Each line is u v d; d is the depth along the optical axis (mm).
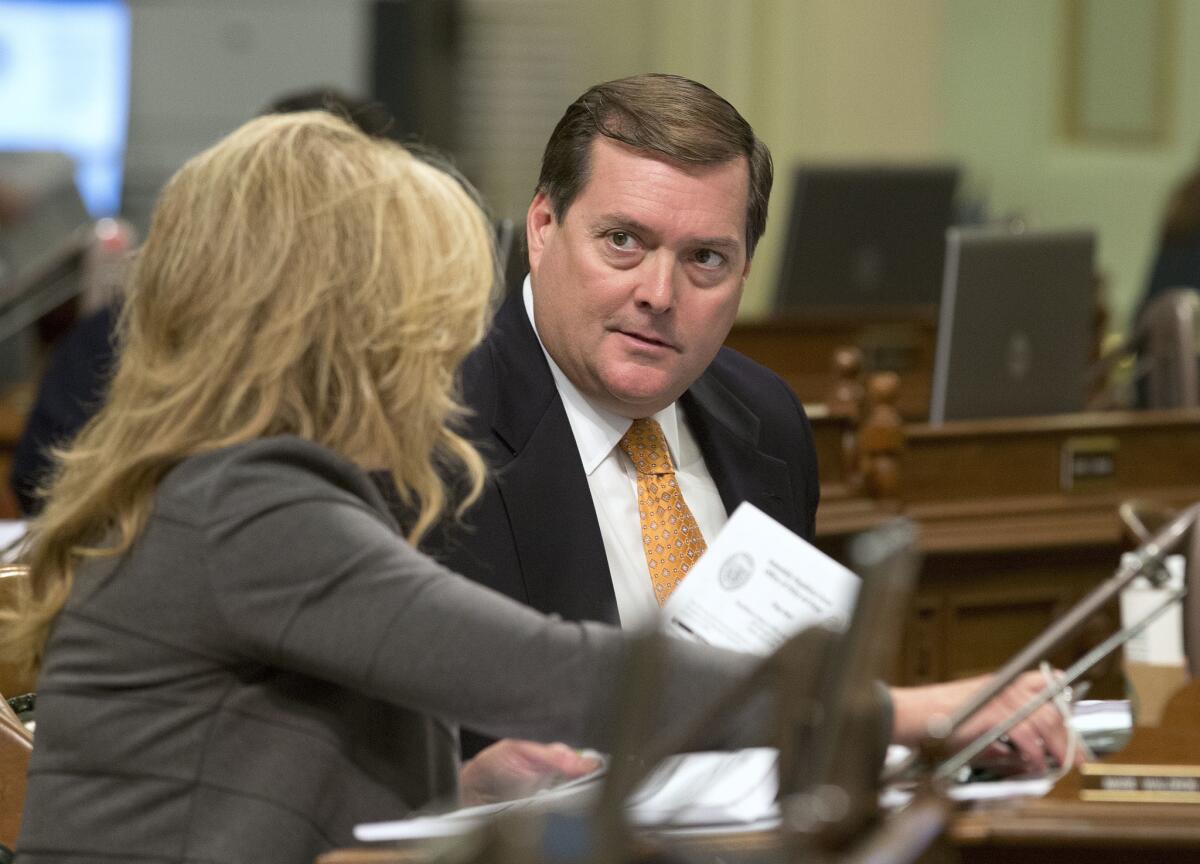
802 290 20047
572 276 7977
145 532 5719
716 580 6598
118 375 6051
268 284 5812
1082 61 36812
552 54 35156
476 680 5410
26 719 7930
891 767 5980
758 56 35844
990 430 14172
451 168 7172
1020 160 37031
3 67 27391
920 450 14039
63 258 19609
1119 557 14352
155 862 5602
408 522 6418
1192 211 19828
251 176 5961
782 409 9102
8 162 21328
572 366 8125
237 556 5539
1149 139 37000
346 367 5879
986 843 5402
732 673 5664
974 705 5848
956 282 14875
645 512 8273
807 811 4207
